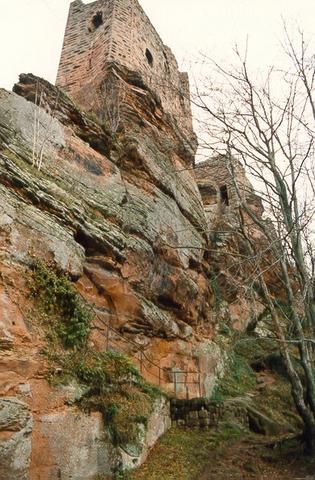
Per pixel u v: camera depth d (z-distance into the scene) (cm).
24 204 738
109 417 663
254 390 1291
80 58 1633
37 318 651
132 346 885
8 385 546
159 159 1305
